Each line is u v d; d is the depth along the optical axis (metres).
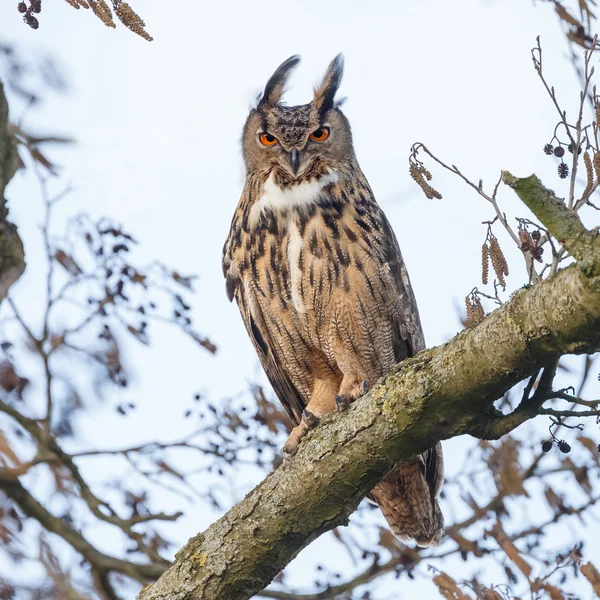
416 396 7.28
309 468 7.89
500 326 6.66
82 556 11.62
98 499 11.91
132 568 11.59
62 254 11.34
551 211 6.15
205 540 8.37
